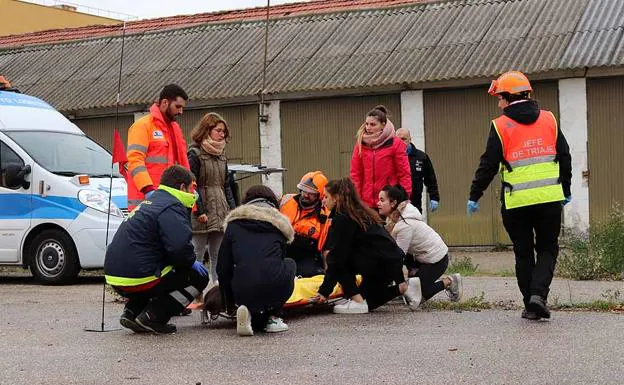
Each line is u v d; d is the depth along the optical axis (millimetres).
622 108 17859
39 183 12859
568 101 18141
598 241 13219
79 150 13695
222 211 9766
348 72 20016
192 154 9695
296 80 20344
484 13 21016
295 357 6969
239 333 7906
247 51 22578
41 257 12836
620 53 17719
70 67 24641
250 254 7980
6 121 13453
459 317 8688
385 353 7020
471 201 8422
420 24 21344
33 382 6312
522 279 8328
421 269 9531
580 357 6664
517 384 5926
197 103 21312
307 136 20438
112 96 22219
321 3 25172
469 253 18219
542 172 8195
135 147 9289
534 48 18812
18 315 9570
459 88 19047
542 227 8281
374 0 24297
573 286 10711
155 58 23672
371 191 9945
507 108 8367
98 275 14148
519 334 7645
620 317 8430
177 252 7898
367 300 9227
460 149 19078
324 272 9539
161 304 8109
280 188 20688
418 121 19359
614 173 17922
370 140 9883
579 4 20266
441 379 6117
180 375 6434
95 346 7633
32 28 38594
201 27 24734
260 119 20719
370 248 8961
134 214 8102
